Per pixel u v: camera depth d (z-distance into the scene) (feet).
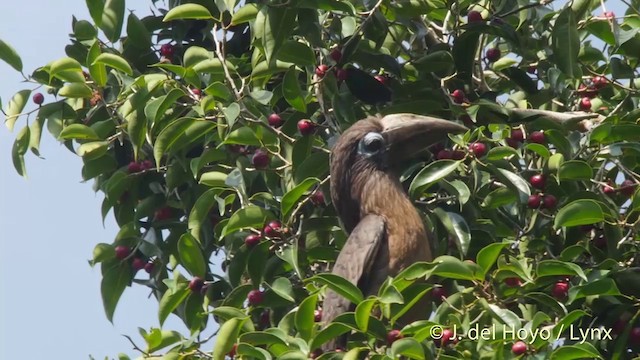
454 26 39.06
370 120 39.58
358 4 40.06
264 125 37.93
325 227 38.45
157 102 37.42
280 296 36.65
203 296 38.04
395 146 38.99
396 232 38.06
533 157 38.32
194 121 37.50
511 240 37.17
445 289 35.81
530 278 32.58
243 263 37.45
